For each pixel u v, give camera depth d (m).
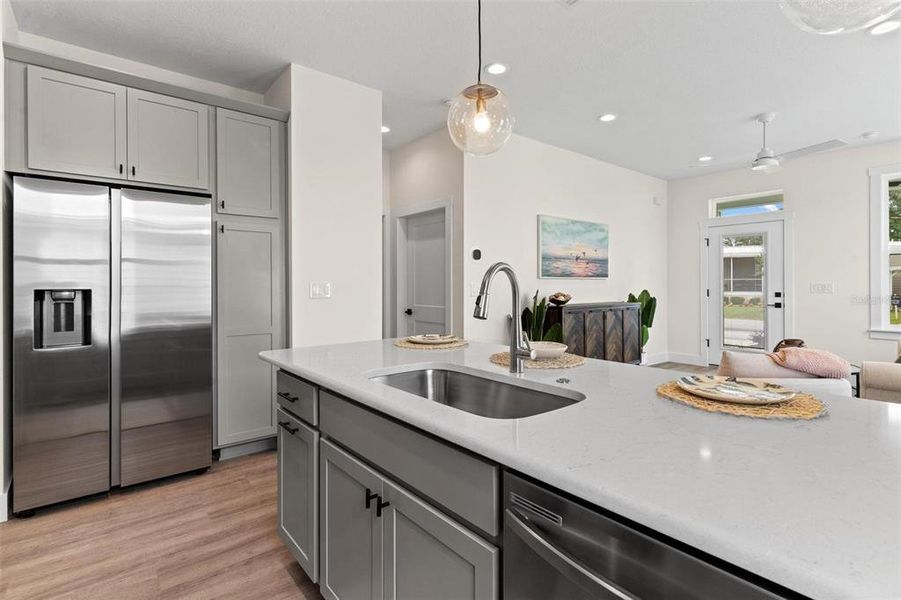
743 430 0.90
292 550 1.73
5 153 2.23
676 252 6.50
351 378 1.41
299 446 1.67
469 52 2.93
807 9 1.11
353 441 1.34
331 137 3.27
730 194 5.95
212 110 2.88
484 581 0.89
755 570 0.49
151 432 2.57
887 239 4.84
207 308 2.74
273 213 3.11
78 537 2.05
